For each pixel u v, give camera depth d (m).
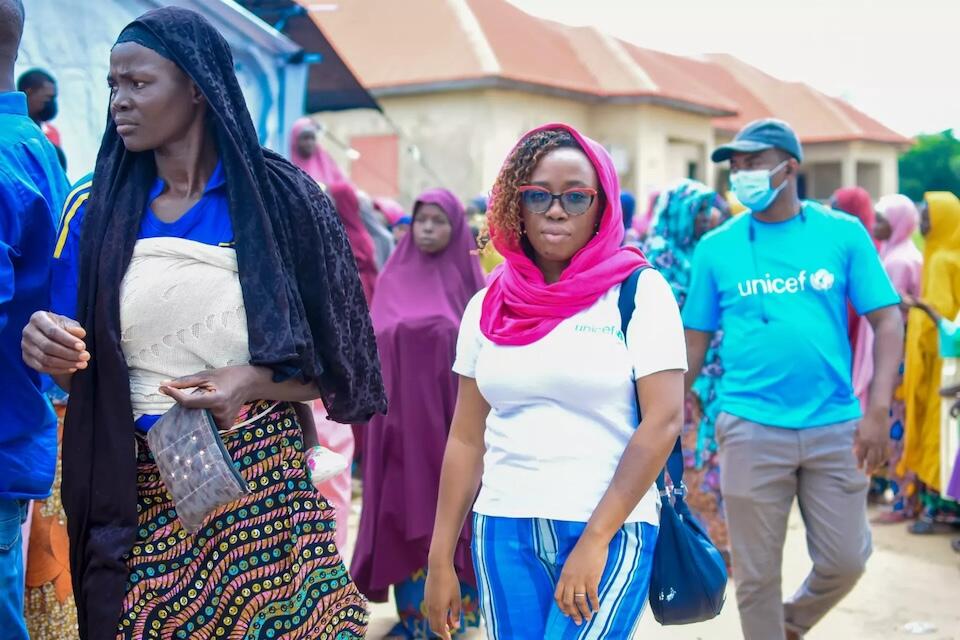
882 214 7.88
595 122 21.41
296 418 2.72
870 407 4.13
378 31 20.23
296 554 2.59
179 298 2.49
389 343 5.05
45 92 5.24
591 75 21.30
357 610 2.69
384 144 19.39
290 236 2.61
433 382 5.02
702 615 2.79
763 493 4.16
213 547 2.52
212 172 2.61
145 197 2.57
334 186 8.20
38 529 3.90
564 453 2.65
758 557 4.21
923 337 7.16
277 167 2.66
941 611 5.57
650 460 2.58
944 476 6.50
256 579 2.54
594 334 2.65
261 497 2.56
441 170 19.06
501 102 18.89
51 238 2.83
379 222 9.79
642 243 8.12
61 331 2.36
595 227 2.77
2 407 2.80
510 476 2.70
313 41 11.02
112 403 2.50
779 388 4.14
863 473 4.18
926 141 34.69
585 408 2.66
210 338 2.52
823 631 5.28
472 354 2.86
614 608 2.62
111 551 2.48
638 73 21.48
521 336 2.68
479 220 10.52
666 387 2.63
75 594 2.56
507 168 2.75
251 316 2.49
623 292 2.68
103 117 6.01
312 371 2.59
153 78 2.46
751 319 4.23
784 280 4.20
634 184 21.22
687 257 6.18
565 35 22.55
